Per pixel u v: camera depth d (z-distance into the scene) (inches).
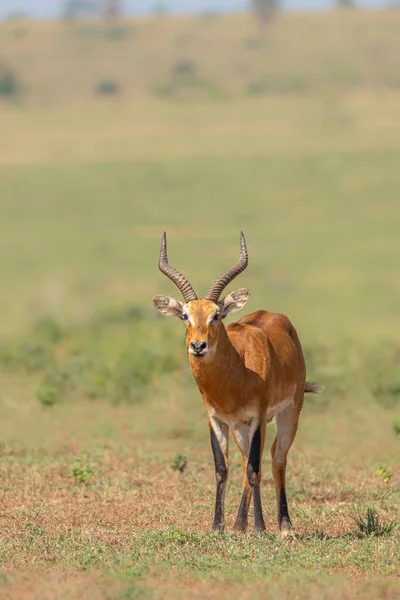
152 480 1376.7
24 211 7367.1
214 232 6599.4
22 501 1259.2
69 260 5757.9
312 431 1743.4
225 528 1129.4
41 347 2610.7
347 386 2091.5
